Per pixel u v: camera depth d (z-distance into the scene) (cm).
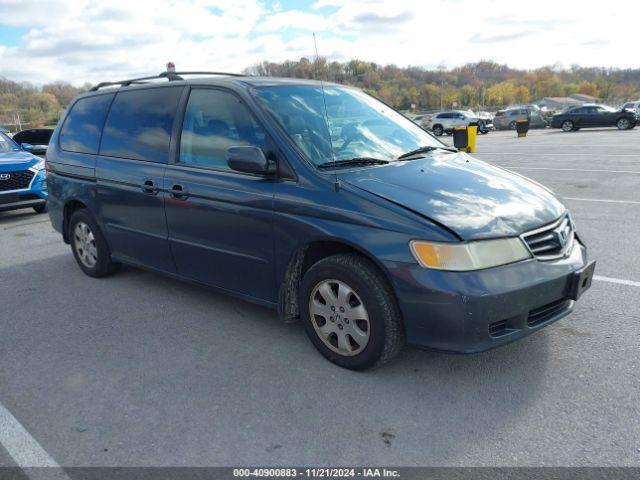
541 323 298
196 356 351
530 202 321
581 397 285
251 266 360
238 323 401
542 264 292
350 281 303
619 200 793
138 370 336
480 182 337
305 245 322
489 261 277
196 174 384
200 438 265
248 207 347
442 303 272
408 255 280
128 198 441
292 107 372
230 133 370
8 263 595
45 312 440
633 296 415
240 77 402
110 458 253
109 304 451
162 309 435
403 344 308
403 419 273
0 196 818
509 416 271
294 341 366
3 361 355
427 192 310
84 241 520
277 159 338
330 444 256
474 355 334
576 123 2941
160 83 436
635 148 1616
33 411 295
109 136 471
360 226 297
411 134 416
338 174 323
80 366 344
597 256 520
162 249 427
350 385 307
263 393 302
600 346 337
